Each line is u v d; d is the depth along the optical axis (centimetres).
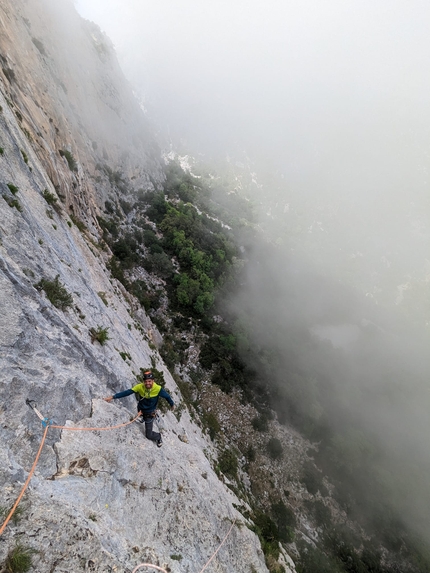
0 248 868
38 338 723
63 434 633
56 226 1574
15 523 432
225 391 3866
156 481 795
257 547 1138
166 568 620
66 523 479
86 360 897
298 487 3522
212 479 1293
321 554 2934
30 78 3344
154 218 6397
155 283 4806
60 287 1036
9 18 3444
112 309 1906
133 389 820
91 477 614
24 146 1652
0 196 1060
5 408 536
